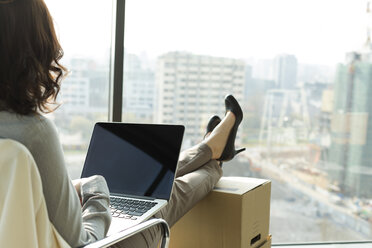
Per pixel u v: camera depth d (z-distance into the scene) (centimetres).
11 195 69
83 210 97
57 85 88
